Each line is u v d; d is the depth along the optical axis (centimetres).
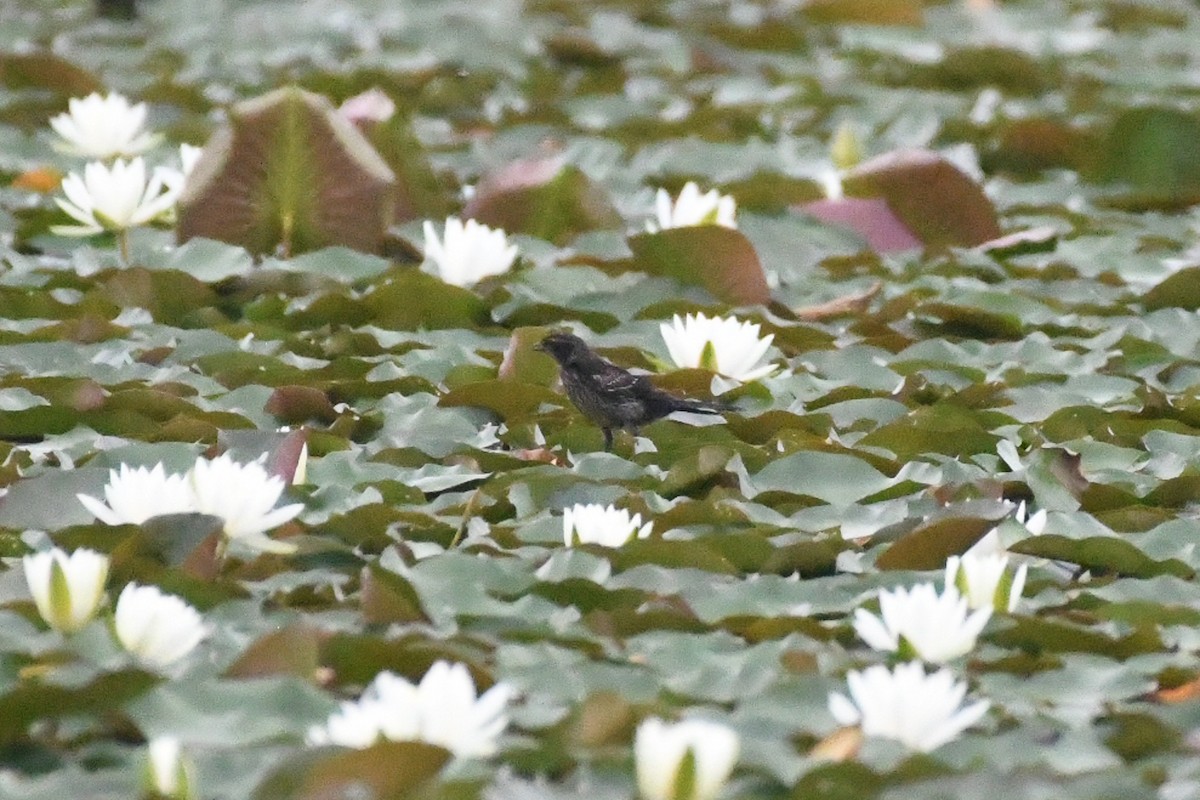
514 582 869
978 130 2228
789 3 3195
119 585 844
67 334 1305
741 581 898
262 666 746
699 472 1035
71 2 3078
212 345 1285
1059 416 1168
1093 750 712
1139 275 1631
